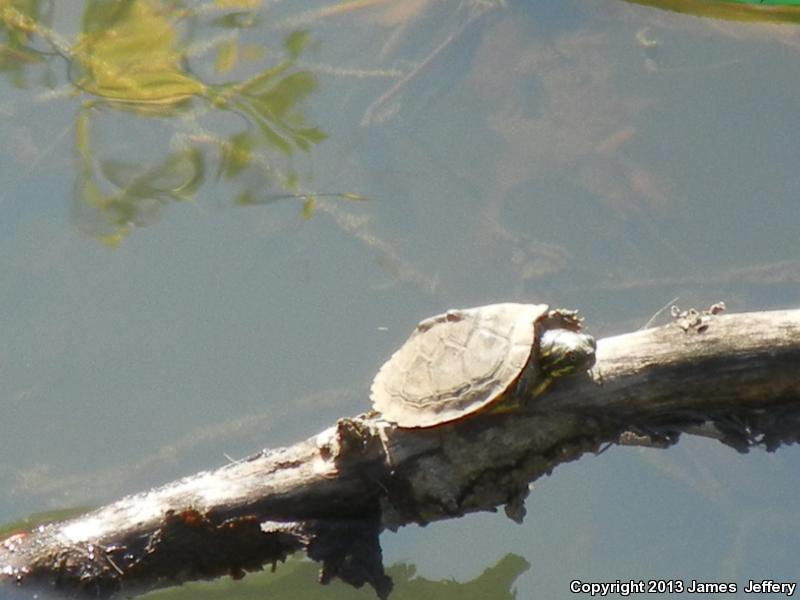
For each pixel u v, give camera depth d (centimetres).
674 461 952
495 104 1215
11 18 1291
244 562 732
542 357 688
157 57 1262
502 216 1102
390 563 889
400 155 1163
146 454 950
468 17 1320
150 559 711
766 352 686
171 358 1031
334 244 1105
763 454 948
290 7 1338
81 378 1016
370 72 1252
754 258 1040
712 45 1272
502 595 853
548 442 714
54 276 1095
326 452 718
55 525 725
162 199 1134
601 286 1030
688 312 730
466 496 717
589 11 1329
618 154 1148
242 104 1212
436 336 741
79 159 1162
